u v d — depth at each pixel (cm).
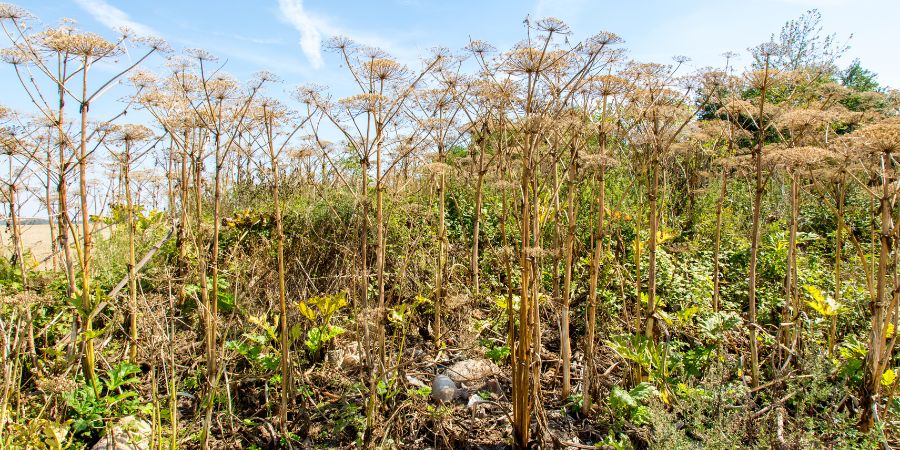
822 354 354
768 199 798
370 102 328
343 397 377
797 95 437
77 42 313
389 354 420
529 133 307
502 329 509
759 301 558
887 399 335
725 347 425
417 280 525
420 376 437
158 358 376
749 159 431
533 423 369
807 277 568
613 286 545
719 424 300
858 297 479
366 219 352
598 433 362
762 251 645
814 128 389
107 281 504
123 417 341
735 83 376
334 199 595
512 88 328
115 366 393
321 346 437
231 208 705
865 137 317
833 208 399
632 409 359
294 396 382
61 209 347
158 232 583
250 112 356
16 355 322
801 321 447
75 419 343
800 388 348
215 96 329
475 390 420
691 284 556
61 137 341
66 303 451
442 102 430
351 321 463
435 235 591
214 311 342
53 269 518
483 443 357
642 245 573
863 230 730
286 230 573
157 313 352
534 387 331
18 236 486
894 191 325
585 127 364
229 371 414
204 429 320
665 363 360
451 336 502
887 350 328
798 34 1355
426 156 502
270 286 477
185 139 398
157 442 314
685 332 442
